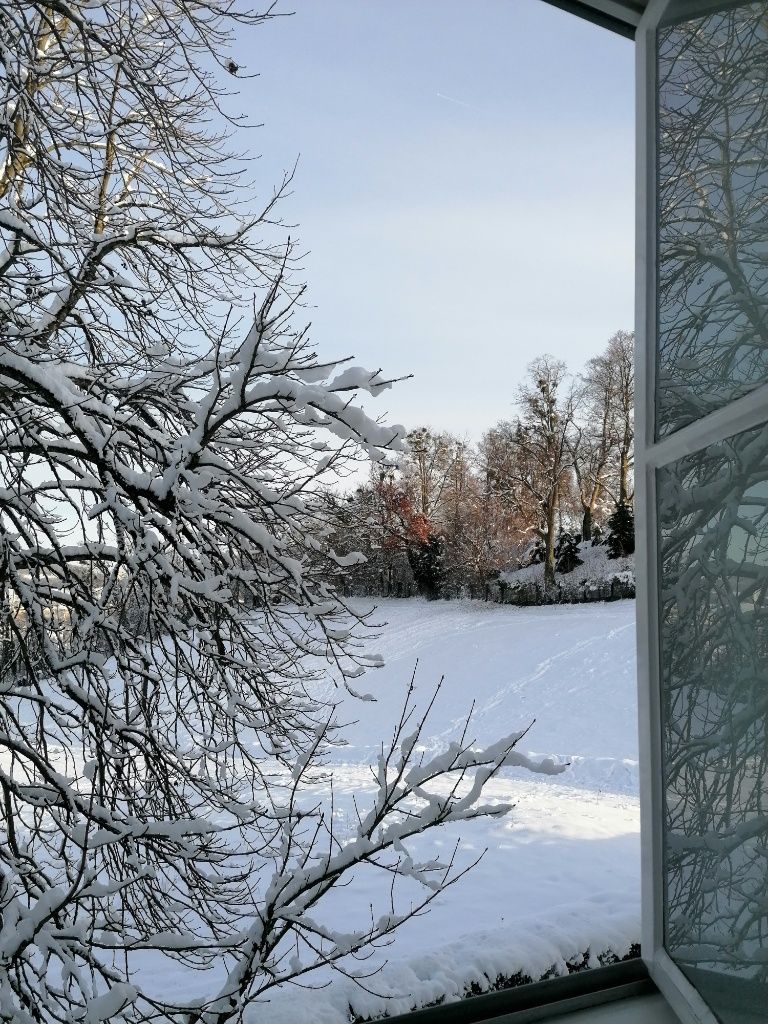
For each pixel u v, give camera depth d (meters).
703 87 2.56
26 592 3.80
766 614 2.16
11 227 4.04
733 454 2.33
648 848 2.84
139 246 4.98
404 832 2.33
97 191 5.24
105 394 4.49
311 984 4.21
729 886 2.35
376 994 3.17
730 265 2.37
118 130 5.06
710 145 2.50
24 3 3.94
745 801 2.27
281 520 4.45
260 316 2.94
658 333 2.89
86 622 3.78
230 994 2.40
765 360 2.17
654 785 2.83
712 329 2.48
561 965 3.53
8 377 3.94
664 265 2.84
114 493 3.74
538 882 6.55
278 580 4.04
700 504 2.54
